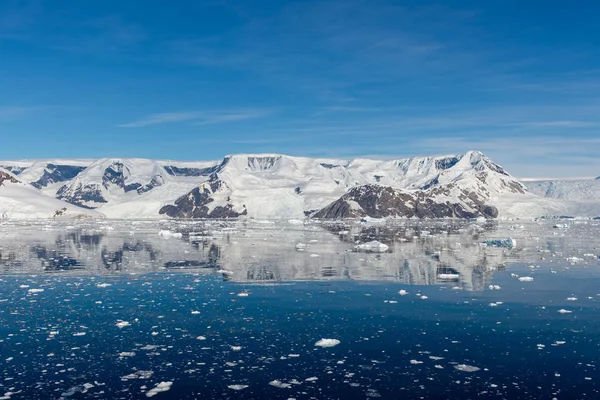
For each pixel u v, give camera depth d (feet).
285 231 412.36
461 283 133.49
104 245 255.50
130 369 69.05
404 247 243.60
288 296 116.67
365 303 108.88
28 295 118.32
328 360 72.49
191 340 82.17
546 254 207.00
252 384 63.87
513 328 88.48
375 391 61.67
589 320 93.20
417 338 82.89
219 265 171.22
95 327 89.92
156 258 193.67
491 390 61.72
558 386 62.69
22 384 63.82
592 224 591.78
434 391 61.52
